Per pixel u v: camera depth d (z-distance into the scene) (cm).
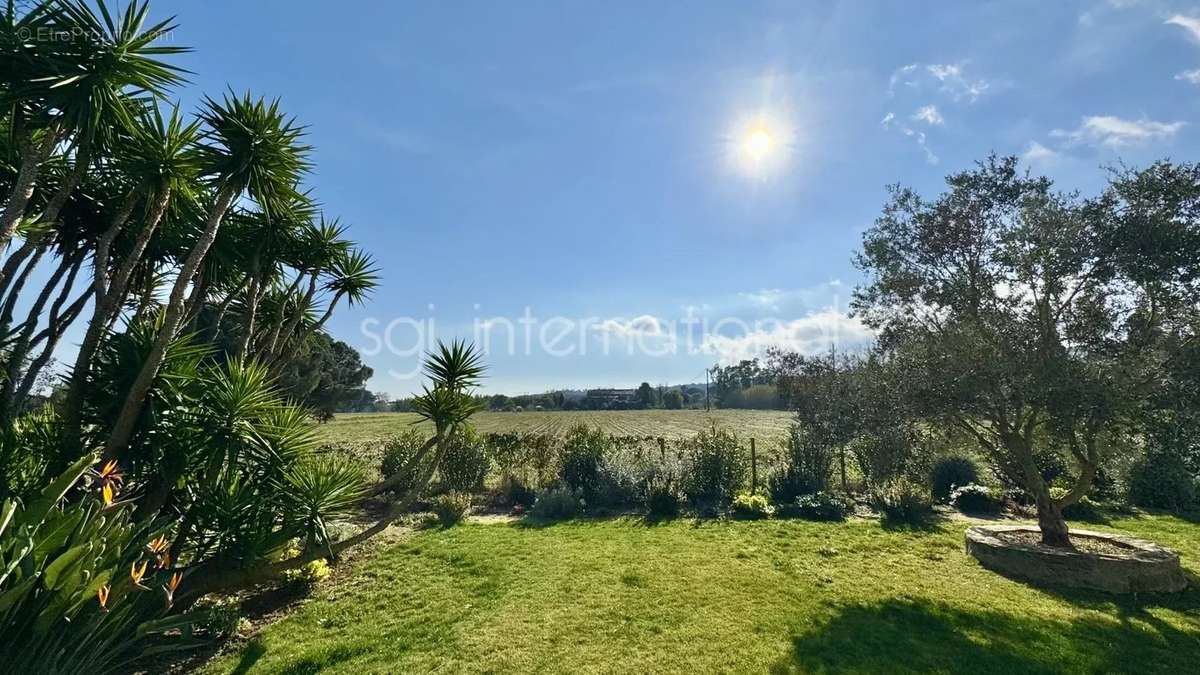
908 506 1151
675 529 1035
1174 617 592
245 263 695
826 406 1285
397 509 648
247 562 540
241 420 527
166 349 494
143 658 483
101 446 509
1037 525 1048
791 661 490
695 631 555
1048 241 696
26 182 423
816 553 857
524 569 772
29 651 310
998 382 660
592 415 7419
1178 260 624
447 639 538
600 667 480
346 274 853
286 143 575
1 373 565
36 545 332
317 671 473
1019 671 472
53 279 645
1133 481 1218
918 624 571
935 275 821
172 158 529
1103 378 625
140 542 435
